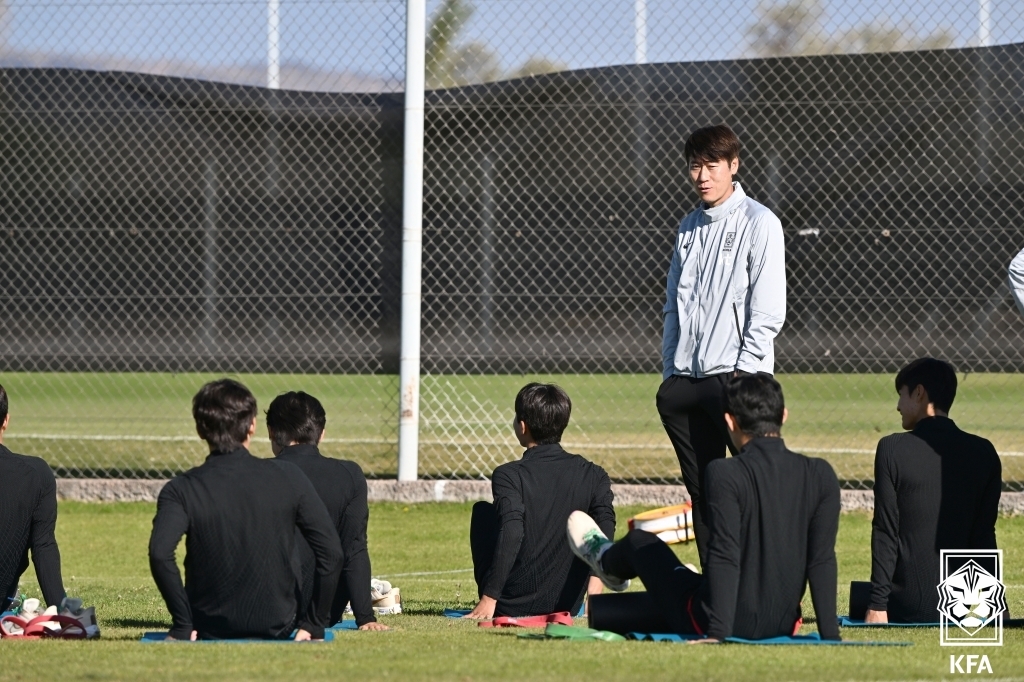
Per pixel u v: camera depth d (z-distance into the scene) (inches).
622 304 1169.4
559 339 1176.8
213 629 545.6
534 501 668.7
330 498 625.6
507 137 1183.6
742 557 511.8
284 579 548.4
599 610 575.8
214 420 544.7
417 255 1176.2
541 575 669.9
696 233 717.3
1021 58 1120.8
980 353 1125.7
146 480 1248.2
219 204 1222.3
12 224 1248.2
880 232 1143.0
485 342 1191.6
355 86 1203.9
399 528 1122.0
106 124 1235.2
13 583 634.2
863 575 933.2
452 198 1191.6
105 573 973.8
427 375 1209.4
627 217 1168.8
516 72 1183.6
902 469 625.3
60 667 440.5
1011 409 1432.1
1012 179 1120.8
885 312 1142.3
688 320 709.3
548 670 430.6
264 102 1215.6
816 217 1150.3
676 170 1165.1
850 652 481.1
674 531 815.1
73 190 1240.2
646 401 1690.5
